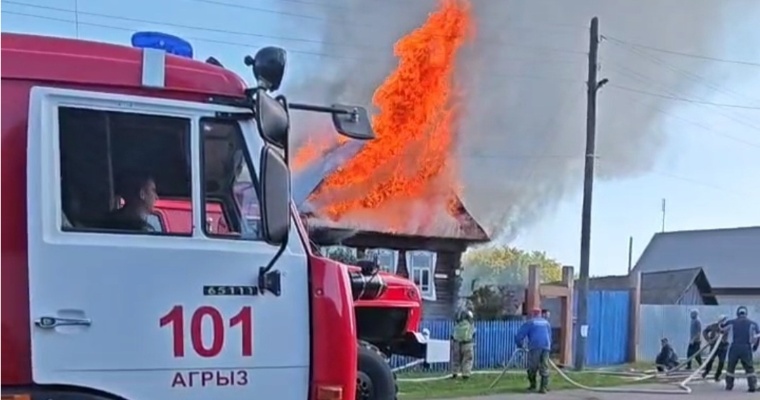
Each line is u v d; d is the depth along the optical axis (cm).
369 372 663
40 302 358
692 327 2003
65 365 359
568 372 1764
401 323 720
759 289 4816
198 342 377
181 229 382
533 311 1556
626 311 2131
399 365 900
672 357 1830
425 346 737
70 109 374
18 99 368
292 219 401
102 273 366
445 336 1719
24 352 355
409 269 2522
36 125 368
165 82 384
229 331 381
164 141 383
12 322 355
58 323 359
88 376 361
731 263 5056
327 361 396
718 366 1661
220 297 381
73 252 364
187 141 384
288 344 391
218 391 378
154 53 386
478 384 1509
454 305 2569
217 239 384
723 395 1419
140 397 367
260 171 381
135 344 368
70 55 378
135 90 381
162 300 373
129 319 368
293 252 398
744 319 1518
